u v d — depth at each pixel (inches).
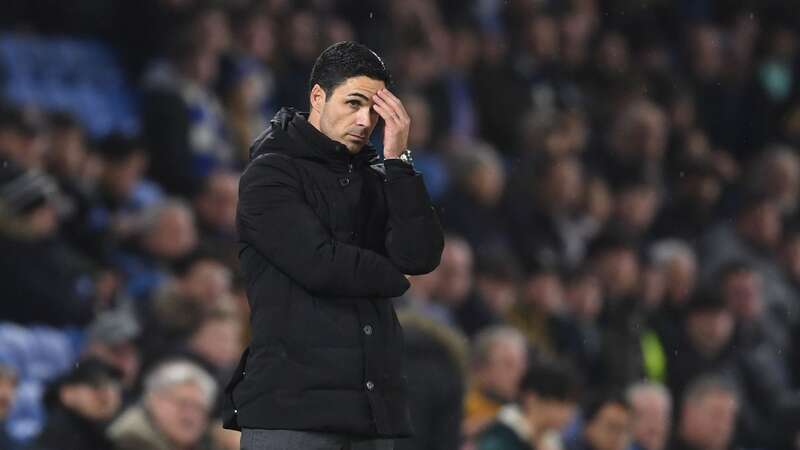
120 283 1457.9
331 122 626.5
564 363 1359.5
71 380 1099.9
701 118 2463.1
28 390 1278.3
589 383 1619.1
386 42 2082.9
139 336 1289.4
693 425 1489.9
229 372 1242.0
